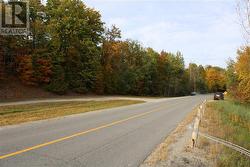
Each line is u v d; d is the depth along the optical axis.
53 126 15.55
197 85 143.88
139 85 79.75
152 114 25.48
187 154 10.56
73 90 53.22
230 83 45.47
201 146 12.14
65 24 52.09
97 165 8.48
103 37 65.06
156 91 92.00
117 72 66.94
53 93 46.50
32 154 9.16
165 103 44.09
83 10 57.44
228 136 15.13
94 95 56.22
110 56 64.31
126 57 76.81
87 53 56.00
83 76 55.06
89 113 24.44
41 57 46.25
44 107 28.12
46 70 46.22
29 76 43.62
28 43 46.38
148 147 11.46
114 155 9.83
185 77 124.44
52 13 53.41
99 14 60.41
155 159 9.66
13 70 44.59
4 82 41.19
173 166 8.98
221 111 31.52
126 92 72.50
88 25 58.06
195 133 11.77
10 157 8.67
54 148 10.21
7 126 15.05
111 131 14.88
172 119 22.14
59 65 48.66
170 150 11.15
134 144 11.92
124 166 8.62
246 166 10.27
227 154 11.20
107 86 63.56
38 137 12.05
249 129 19.52
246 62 26.36
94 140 12.20
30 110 24.97
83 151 10.05
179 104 41.97
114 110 28.39
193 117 23.95
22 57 43.72
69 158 8.98
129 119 20.75
